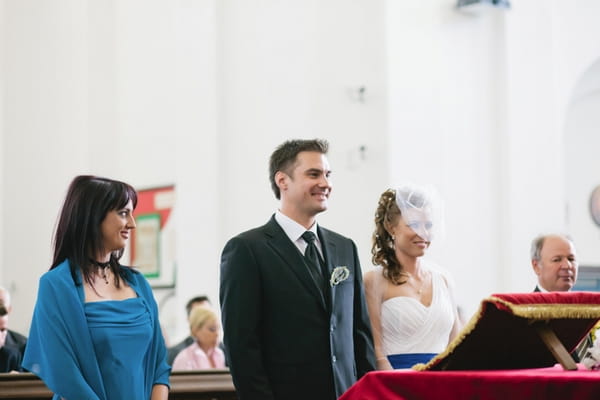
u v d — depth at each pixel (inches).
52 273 180.1
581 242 565.0
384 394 132.8
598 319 145.2
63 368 171.9
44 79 579.8
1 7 588.1
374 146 445.4
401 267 217.3
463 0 456.4
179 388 223.9
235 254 191.3
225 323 188.7
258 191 486.0
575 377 119.9
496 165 466.3
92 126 565.0
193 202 499.8
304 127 474.6
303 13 480.1
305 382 187.2
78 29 570.9
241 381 184.2
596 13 485.4
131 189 191.2
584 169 564.1
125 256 550.3
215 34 502.0
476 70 466.3
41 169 574.9
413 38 450.0
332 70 466.3
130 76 553.3
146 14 544.7
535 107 470.3
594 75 496.1
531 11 473.1
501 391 124.4
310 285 191.5
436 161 449.4
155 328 190.7
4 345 325.1
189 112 503.8
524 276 459.8
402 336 212.4
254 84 493.7
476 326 132.8
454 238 449.4
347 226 452.4
